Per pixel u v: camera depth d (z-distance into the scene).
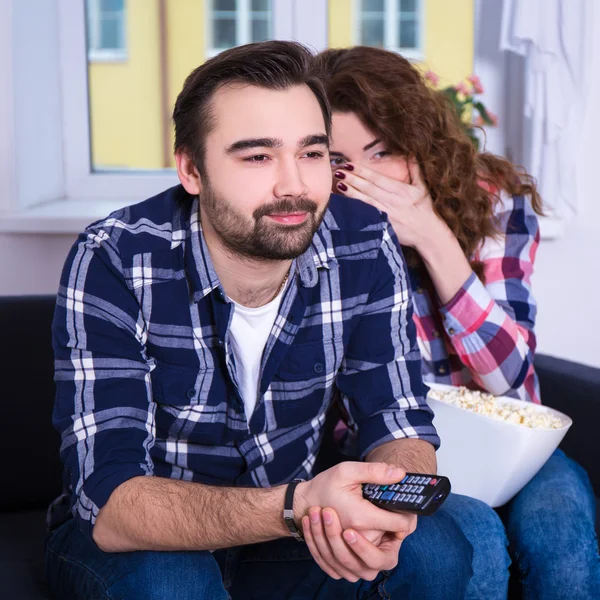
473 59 2.40
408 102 1.54
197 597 1.13
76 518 1.19
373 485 1.09
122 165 2.46
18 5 2.16
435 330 1.62
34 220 2.15
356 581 1.21
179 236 1.27
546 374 1.71
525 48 2.13
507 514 1.45
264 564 1.34
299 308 1.31
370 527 1.07
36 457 1.63
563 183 2.15
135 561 1.15
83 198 2.43
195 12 2.38
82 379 1.21
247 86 1.14
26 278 2.22
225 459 1.34
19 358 1.63
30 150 2.25
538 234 1.68
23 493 1.63
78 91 2.39
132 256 1.24
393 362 1.37
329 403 1.42
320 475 1.11
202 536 1.11
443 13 2.38
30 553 1.45
